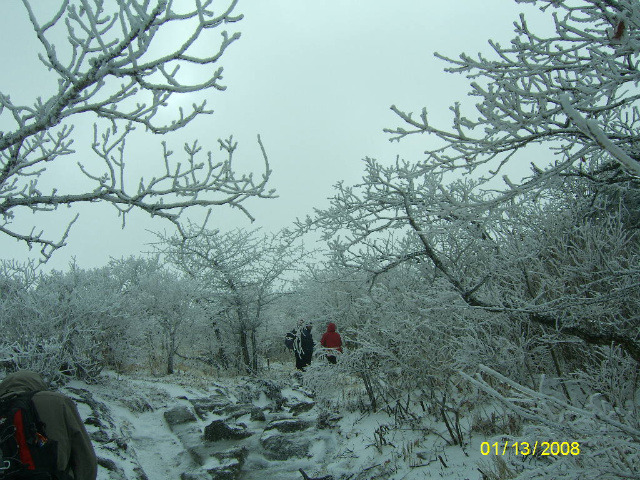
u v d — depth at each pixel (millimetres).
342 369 8031
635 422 3230
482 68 3174
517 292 5559
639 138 3275
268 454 7180
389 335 6996
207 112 3172
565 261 5609
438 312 6293
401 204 5078
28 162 3248
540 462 3688
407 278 7082
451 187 5117
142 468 6680
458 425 5672
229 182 3277
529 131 3271
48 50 2639
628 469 2607
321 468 6422
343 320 9117
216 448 7414
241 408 9391
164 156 3172
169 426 8375
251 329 15578
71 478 2789
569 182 5867
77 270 10812
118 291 12438
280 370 15055
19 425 2666
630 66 3037
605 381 4613
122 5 2596
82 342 9312
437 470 5148
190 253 14883
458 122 3152
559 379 5211
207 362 16016
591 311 4434
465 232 5672
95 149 3092
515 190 3268
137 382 10656
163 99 3100
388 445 6344
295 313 16656
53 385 8578
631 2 2518
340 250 5648
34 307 8430
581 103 3031
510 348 5652
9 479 2564
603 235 5426
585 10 2928
